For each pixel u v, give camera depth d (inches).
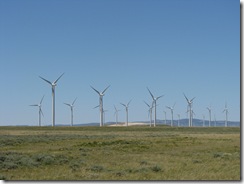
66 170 1277.1
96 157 1686.8
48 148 2260.1
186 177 1073.5
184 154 1781.5
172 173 1165.1
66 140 3061.0
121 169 1278.3
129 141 2731.3
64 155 1721.2
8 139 3075.8
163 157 1652.3
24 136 3777.1
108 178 1083.9
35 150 2112.5
